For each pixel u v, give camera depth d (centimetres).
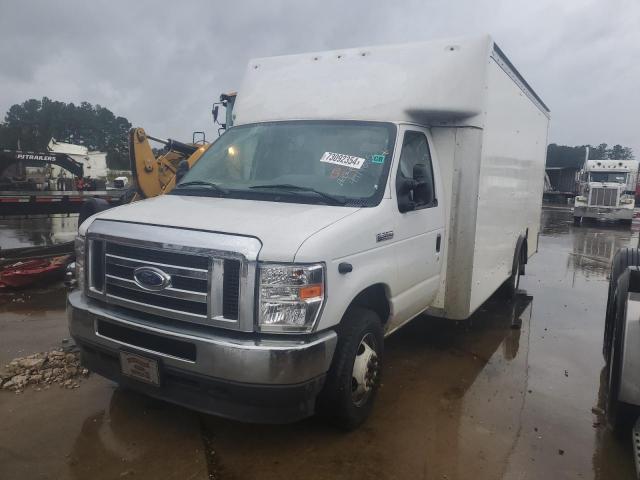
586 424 439
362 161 442
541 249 1512
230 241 333
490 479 357
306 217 372
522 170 747
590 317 767
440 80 480
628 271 424
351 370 384
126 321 359
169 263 348
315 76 524
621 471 374
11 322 624
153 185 1159
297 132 484
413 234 461
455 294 530
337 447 386
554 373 545
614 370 402
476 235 536
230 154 496
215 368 326
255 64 573
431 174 502
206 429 399
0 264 939
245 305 328
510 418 443
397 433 410
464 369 546
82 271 399
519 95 677
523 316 760
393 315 446
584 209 2333
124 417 410
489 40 500
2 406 419
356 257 378
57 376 470
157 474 344
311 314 337
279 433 400
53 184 2480
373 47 519
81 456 358
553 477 364
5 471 339
